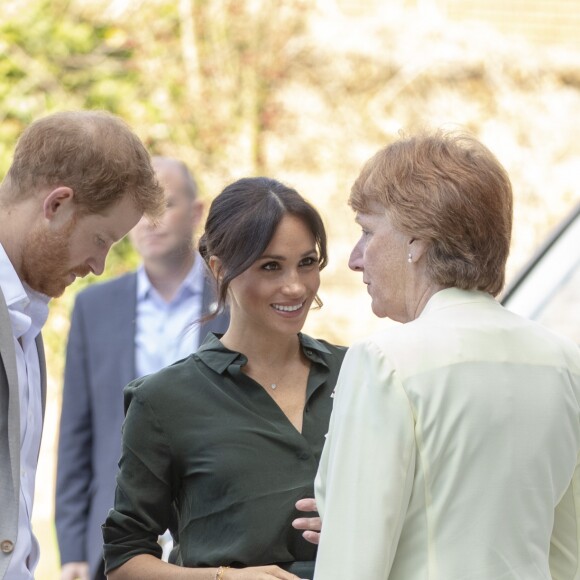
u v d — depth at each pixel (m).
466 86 23.34
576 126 23.77
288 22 22.30
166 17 21.50
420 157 6.23
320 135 22.48
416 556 5.89
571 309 11.83
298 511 7.24
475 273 6.18
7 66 20.66
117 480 7.51
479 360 6.03
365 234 6.55
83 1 21.09
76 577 11.45
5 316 6.83
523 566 5.95
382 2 23.45
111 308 11.80
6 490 6.75
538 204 23.69
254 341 7.57
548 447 6.09
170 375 7.48
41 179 7.05
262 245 7.26
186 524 7.36
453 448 5.89
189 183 11.90
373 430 5.90
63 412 11.77
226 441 7.28
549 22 25.02
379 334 6.17
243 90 22.03
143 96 21.42
